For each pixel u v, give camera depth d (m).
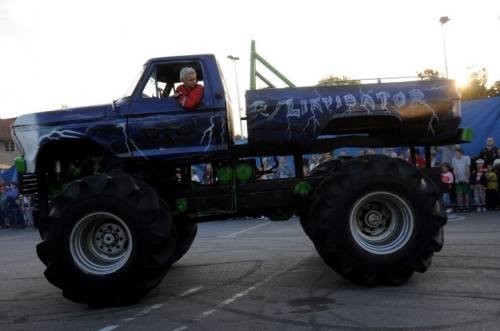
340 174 5.38
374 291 5.17
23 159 5.84
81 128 5.71
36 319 4.94
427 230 5.31
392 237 5.41
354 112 5.66
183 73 5.71
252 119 5.71
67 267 5.14
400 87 5.74
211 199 6.02
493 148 13.30
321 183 5.47
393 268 5.27
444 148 14.00
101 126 5.71
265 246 8.79
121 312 4.97
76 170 6.19
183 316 4.67
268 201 6.00
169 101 5.78
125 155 5.73
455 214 12.39
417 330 3.96
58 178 6.21
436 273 5.79
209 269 6.89
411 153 6.44
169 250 5.29
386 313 4.41
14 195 18.41
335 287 5.43
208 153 5.74
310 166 11.65
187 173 6.38
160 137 5.73
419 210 5.32
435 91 5.75
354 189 5.28
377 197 5.36
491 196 12.91
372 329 4.03
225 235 11.02
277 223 13.20
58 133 5.71
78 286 5.14
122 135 5.71
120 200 5.13
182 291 5.67
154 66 5.83
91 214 5.16
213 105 5.76
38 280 7.05
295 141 5.72
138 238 5.11
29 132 5.78
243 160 6.08
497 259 6.43
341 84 5.77
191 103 5.68
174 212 6.02
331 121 5.79
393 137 6.32
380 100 5.69
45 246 5.20
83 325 4.61
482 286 5.16
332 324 4.19
